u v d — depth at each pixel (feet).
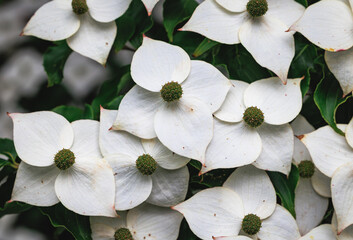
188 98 1.93
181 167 1.94
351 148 1.95
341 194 1.93
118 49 2.09
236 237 1.91
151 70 1.95
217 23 1.99
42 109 2.47
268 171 2.00
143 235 1.97
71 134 1.96
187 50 2.08
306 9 1.96
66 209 1.97
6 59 2.58
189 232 2.00
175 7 2.10
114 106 2.04
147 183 1.94
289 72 2.02
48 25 2.04
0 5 2.58
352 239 1.95
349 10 1.98
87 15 2.05
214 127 1.94
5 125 2.53
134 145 1.94
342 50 1.95
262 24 1.99
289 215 1.96
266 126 1.95
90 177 1.92
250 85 1.97
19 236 2.57
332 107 1.98
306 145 1.95
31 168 1.94
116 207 1.92
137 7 2.10
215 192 1.95
